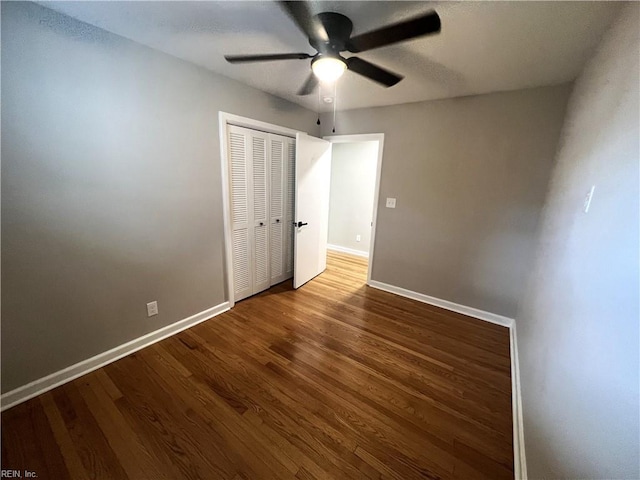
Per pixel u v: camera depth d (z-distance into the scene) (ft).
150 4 4.22
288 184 10.41
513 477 4.02
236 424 4.69
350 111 10.27
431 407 5.22
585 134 4.55
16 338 4.77
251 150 8.55
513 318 8.24
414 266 9.82
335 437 4.54
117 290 5.99
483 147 7.95
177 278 7.12
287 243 11.01
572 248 4.01
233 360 6.30
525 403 4.72
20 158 4.42
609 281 2.55
